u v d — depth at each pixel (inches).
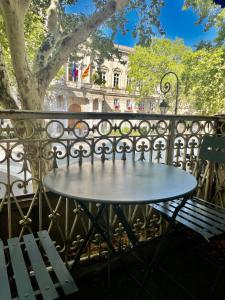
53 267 44.9
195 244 78.7
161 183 52.1
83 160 77.6
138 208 88.1
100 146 74.9
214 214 67.4
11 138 63.6
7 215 70.1
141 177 56.6
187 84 568.4
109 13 146.4
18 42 126.0
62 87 1012.5
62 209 78.4
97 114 72.1
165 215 66.7
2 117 57.6
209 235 57.3
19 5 121.3
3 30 179.6
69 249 76.0
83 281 67.6
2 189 71.7
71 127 70.3
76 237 77.7
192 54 567.2
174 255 79.7
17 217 71.8
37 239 54.7
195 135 94.0
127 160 76.5
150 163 72.0
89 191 46.3
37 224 75.4
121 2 148.1
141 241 85.2
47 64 147.2
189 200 76.1
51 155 69.4
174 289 66.0
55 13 165.5
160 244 58.6
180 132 90.0
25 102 139.6
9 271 45.7
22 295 37.7
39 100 145.6
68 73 1018.7
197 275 71.6
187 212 68.0
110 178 55.4
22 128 74.9
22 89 136.9
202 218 64.9
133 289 65.7
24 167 67.6
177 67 907.4
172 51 934.4
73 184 50.6
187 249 80.0
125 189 47.8
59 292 39.2
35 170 80.2
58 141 69.1
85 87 1127.0
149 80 992.9
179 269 73.9
